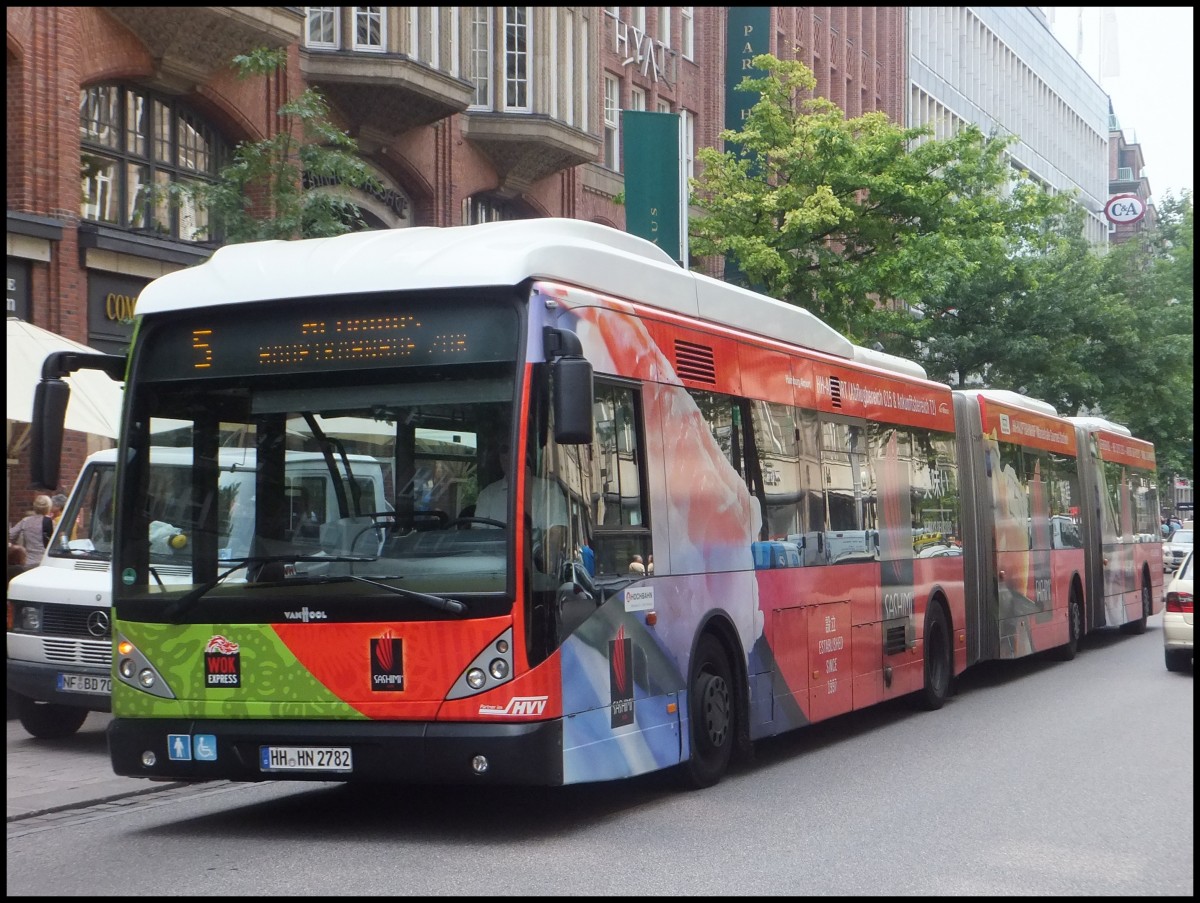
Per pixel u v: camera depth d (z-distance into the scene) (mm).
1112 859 8227
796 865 8016
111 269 22688
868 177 30531
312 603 8828
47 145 21406
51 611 13266
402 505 8844
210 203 19312
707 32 44312
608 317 9672
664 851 8430
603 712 9219
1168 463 54812
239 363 9195
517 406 8719
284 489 9039
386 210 30031
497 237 9305
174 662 9102
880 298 32406
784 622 12164
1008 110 81562
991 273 42000
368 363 8984
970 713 15797
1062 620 22250
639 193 28406
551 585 8758
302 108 19703
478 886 7484
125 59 22953
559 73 34688
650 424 10141
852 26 58875
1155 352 46969
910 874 7781
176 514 9211
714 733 10828
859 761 12227
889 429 15344
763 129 31969
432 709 8617
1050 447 22375
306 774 8789
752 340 11984
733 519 11312
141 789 11203
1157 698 17047
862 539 14211
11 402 15742
